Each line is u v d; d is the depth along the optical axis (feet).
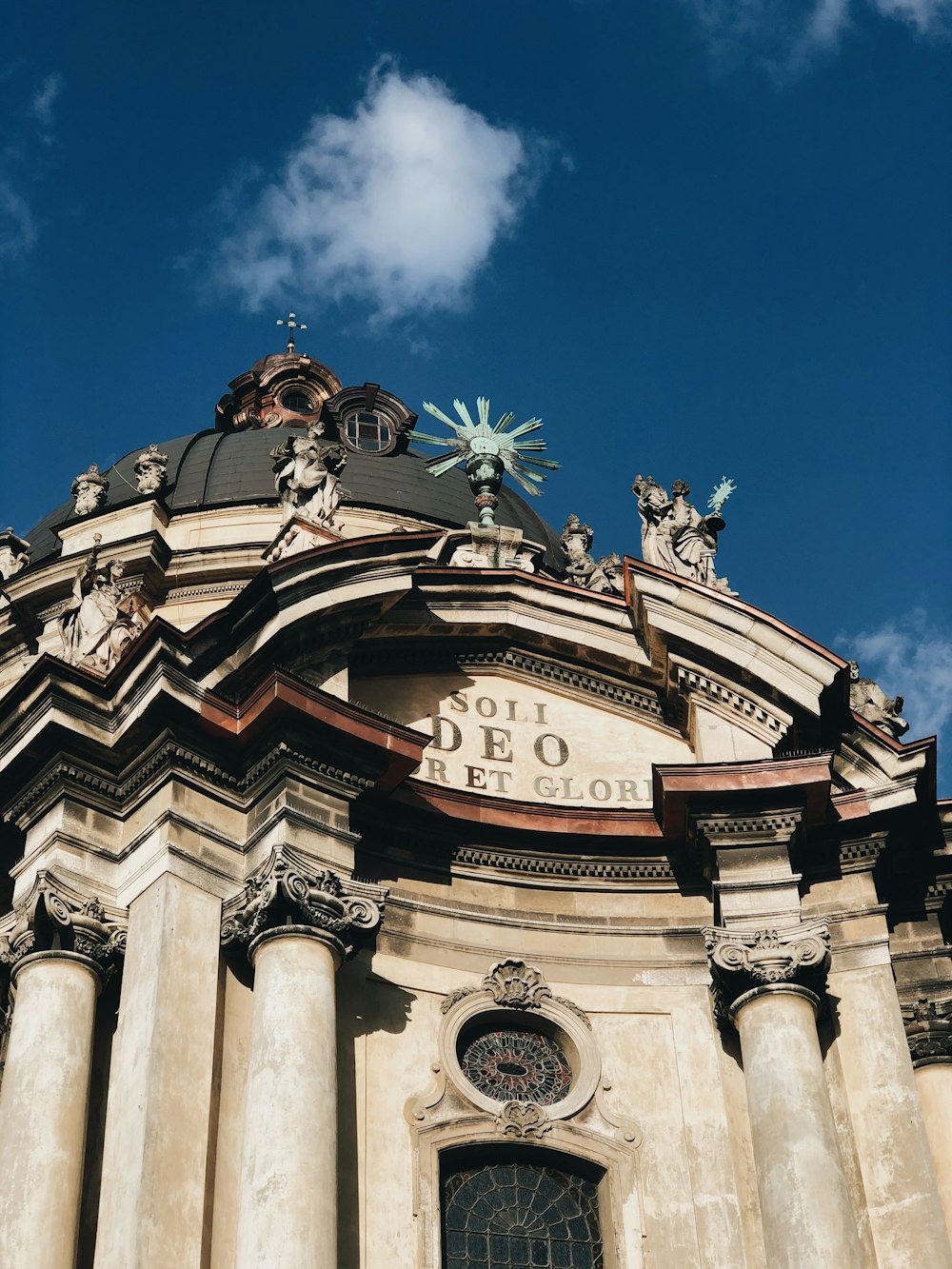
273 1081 67.31
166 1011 68.74
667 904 82.28
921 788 81.25
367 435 139.23
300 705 74.74
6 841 77.82
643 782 84.89
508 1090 76.89
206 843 73.82
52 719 74.49
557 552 128.88
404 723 83.82
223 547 110.73
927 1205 72.23
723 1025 77.15
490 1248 73.61
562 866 82.02
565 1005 78.74
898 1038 76.43
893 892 83.61
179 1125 66.54
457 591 84.89
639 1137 75.97
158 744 74.74
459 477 128.57
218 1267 65.05
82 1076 68.90
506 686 86.53
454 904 80.33
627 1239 73.46
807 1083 72.54
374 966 76.95
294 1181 64.95
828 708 83.10
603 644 85.97
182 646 75.61
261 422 148.77
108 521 114.93
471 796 80.64
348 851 74.84
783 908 77.30
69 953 71.10
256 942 71.20
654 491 90.27
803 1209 69.31
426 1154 73.20
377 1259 70.03
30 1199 65.67
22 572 107.96
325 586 78.79
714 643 83.76
